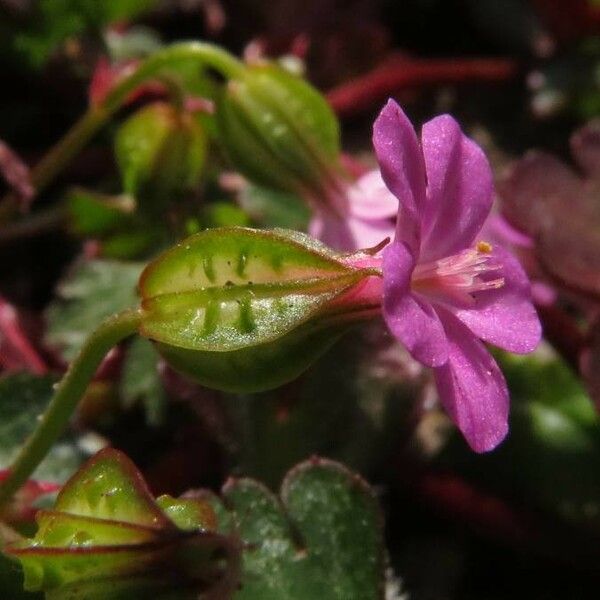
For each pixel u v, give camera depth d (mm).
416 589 63
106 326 49
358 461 61
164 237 69
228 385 48
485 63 81
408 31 88
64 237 74
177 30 85
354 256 48
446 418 66
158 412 62
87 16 76
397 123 47
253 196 71
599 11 81
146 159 65
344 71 84
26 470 52
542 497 64
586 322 71
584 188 68
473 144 50
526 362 67
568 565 64
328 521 55
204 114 68
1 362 66
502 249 51
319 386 61
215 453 63
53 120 79
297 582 54
